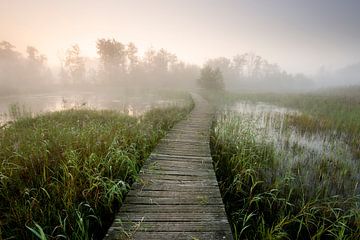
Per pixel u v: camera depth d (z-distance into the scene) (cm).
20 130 724
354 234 305
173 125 825
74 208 282
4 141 536
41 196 319
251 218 346
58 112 1077
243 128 815
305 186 447
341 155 621
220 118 1099
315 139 802
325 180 463
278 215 353
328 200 396
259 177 462
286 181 446
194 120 910
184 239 225
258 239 304
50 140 506
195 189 331
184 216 264
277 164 548
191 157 471
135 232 233
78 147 465
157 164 428
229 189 409
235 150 552
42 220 273
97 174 340
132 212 268
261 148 607
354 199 399
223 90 3098
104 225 299
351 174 505
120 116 1002
